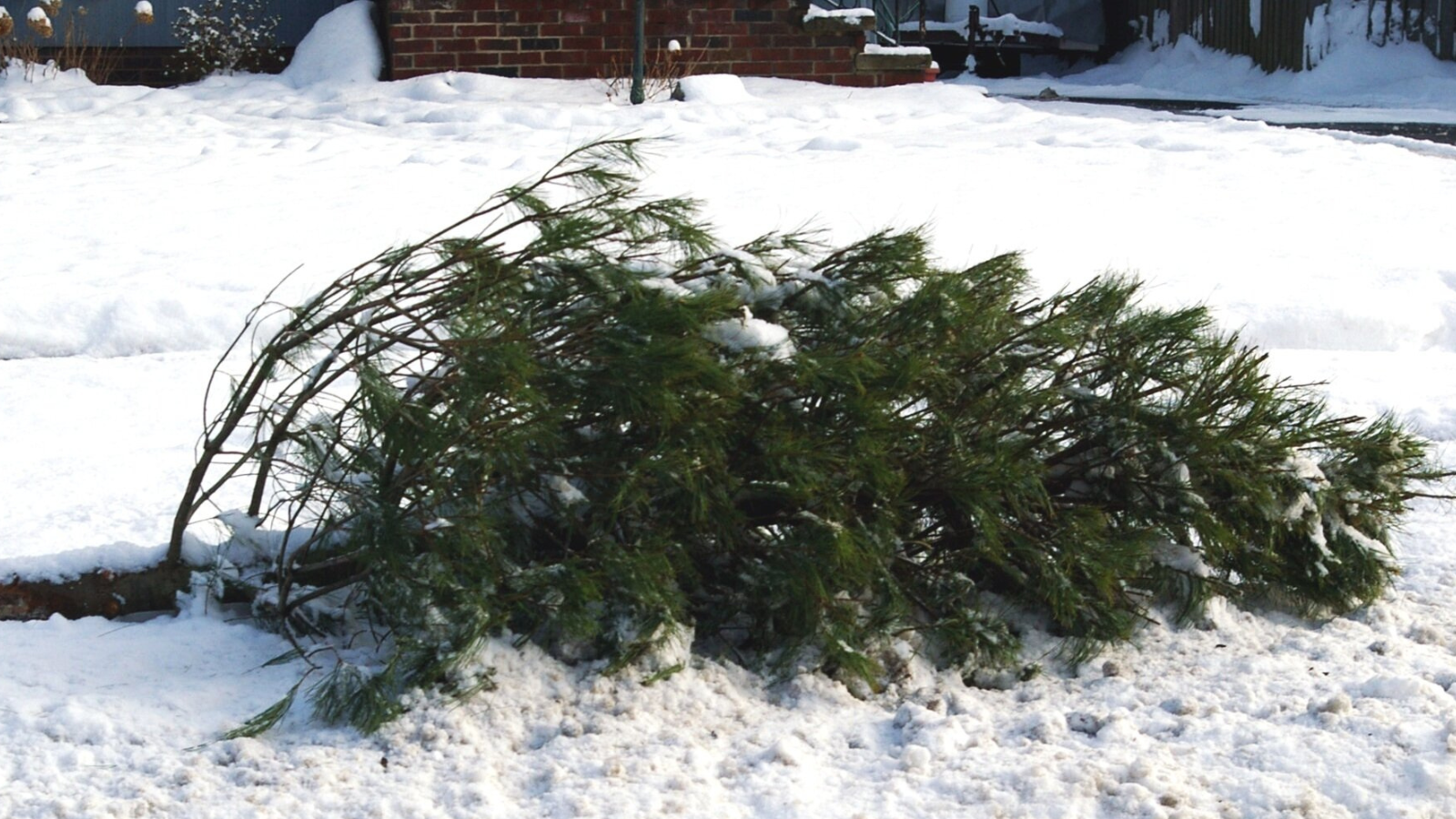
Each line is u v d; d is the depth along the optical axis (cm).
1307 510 368
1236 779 279
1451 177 1017
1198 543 380
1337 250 791
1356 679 326
